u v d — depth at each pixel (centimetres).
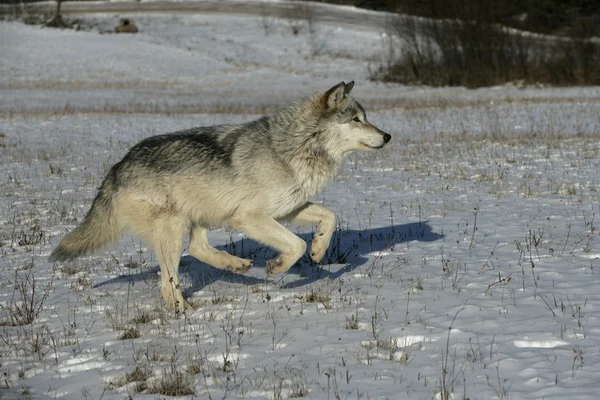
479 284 1627
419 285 1611
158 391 1110
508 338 1265
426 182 3222
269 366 1188
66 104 7362
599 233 2105
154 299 1628
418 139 4803
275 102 8019
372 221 2461
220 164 1582
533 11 13088
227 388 1104
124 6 16312
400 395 1047
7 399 1101
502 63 10600
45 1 16625
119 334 1393
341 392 1066
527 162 3625
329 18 15562
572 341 1243
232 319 1456
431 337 1288
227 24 15250
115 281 1795
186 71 11569
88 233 1644
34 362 1262
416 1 12588
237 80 11106
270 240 1591
